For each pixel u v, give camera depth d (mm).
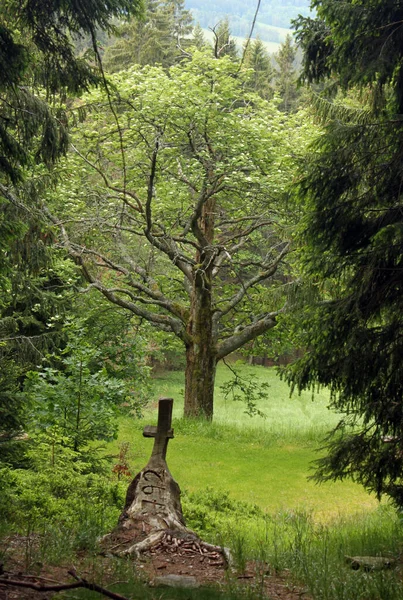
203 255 23797
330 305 8781
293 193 8984
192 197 23641
